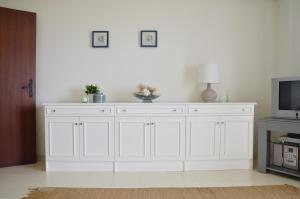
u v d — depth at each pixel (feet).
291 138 9.71
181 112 10.30
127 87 11.92
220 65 12.07
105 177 9.58
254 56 12.12
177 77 11.99
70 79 11.82
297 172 9.29
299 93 9.62
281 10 11.67
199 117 10.36
